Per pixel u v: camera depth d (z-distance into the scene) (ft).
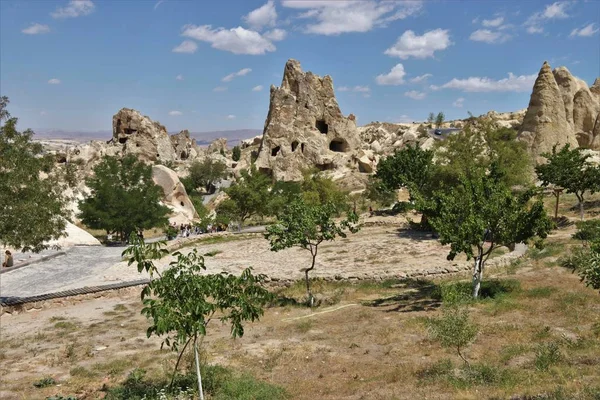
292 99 291.99
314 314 60.34
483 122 146.00
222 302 30.68
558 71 208.44
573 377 31.83
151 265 29.73
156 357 45.19
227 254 107.04
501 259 78.07
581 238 84.28
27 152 69.82
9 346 52.08
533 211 57.47
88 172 245.04
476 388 31.99
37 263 98.02
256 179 159.63
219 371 38.60
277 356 43.11
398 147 321.11
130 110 320.70
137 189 143.64
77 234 126.52
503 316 50.57
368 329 50.72
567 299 53.52
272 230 64.80
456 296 57.47
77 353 48.32
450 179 129.70
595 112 205.46
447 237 57.98
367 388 34.01
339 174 270.87
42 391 36.70
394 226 130.52
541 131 181.68
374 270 80.79
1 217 63.26
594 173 100.78
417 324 50.16
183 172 325.01
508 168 127.03
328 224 65.46
